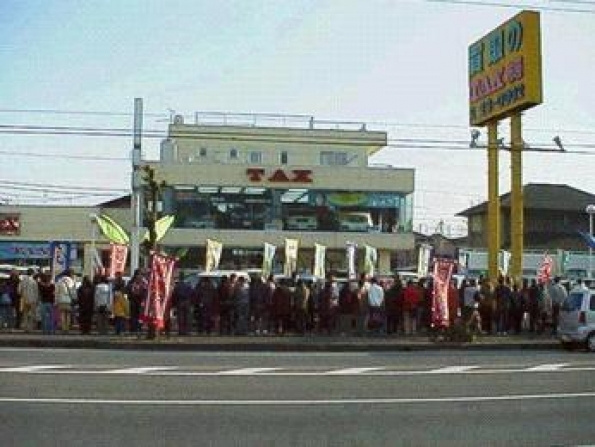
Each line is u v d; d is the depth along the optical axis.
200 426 10.37
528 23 30.02
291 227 58.53
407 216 59.56
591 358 20.42
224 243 57.66
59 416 10.83
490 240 32.03
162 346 21.58
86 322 24.16
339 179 58.75
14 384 13.65
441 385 14.58
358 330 25.75
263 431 10.14
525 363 18.69
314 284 26.58
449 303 24.19
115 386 13.57
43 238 57.94
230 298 25.14
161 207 57.47
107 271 32.09
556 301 26.92
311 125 63.78
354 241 58.31
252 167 58.16
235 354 20.38
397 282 26.19
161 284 23.00
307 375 15.65
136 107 33.62
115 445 9.16
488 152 32.62
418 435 10.07
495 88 32.06
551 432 10.38
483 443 9.65
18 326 24.80
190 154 64.88
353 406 12.11
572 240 64.81
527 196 67.00
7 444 9.09
